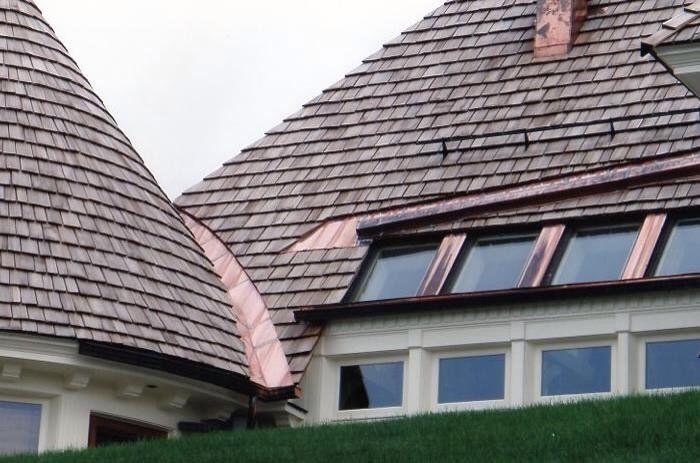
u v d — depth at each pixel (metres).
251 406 28.47
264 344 29.39
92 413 27.20
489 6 34.81
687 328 27.16
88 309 26.89
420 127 32.72
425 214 30.08
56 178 28.06
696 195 28.38
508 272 28.77
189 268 29.05
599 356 27.69
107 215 28.22
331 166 32.81
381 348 28.97
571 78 32.34
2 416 26.73
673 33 25.91
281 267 30.92
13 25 29.64
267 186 33.03
